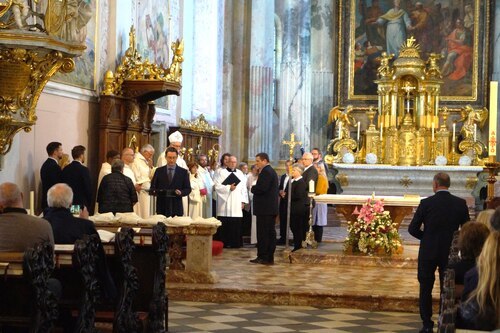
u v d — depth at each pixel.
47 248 5.88
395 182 25.61
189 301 11.74
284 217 18.52
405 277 13.46
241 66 25.78
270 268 14.23
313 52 28.56
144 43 17.70
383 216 15.23
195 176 17.14
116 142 15.45
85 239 6.72
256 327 9.96
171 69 15.77
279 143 26.70
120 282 7.70
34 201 12.93
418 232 9.76
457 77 27.70
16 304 6.33
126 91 15.53
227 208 17.95
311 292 11.60
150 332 8.47
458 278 7.20
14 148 12.09
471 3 27.78
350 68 28.39
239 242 18.12
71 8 10.86
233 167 18.11
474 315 5.56
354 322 10.52
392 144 26.23
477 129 27.22
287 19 26.58
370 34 28.38
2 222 7.02
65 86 13.88
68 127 14.16
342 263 14.95
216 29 23.48
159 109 18.72
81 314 6.56
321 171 18.77
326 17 28.50
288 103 26.47
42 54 10.66
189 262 12.23
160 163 16.08
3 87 10.63
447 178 9.77
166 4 19.14
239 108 25.69
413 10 28.16
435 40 27.98
